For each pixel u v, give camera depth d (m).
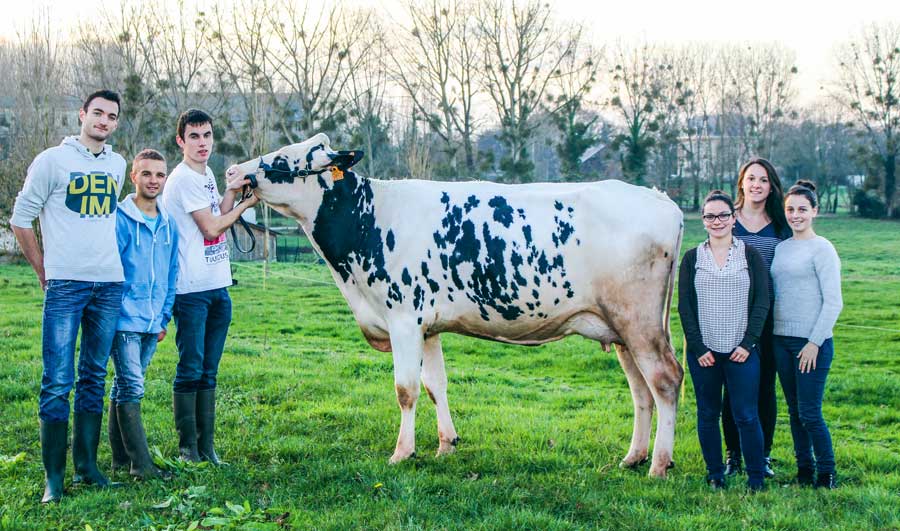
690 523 4.92
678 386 5.90
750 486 5.65
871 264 32.44
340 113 50.72
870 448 7.01
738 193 6.30
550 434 7.16
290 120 50.94
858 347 13.66
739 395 5.66
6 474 5.77
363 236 6.30
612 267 5.84
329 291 21.31
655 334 5.90
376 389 8.97
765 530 4.88
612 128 65.62
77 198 5.23
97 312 5.45
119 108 5.36
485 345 13.16
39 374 9.06
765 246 6.00
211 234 5.95
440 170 49.34
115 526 4.90
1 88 41.69
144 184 5.58
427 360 6.55
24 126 32.72
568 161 54.25
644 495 5.43
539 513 5.03
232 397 8.39
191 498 5.27
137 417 5.75
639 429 6.21
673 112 67.38
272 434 6.98
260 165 6.30
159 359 10.38
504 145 54.03
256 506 5.23
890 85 62.97
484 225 6.07
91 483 5.55
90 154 5.31
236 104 52.75
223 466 6.00
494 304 6.14
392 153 51.53
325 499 5.37
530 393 9.41
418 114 52.91
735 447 6.19
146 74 50.47
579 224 5.93
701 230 50.22
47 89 33.56
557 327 6.20
